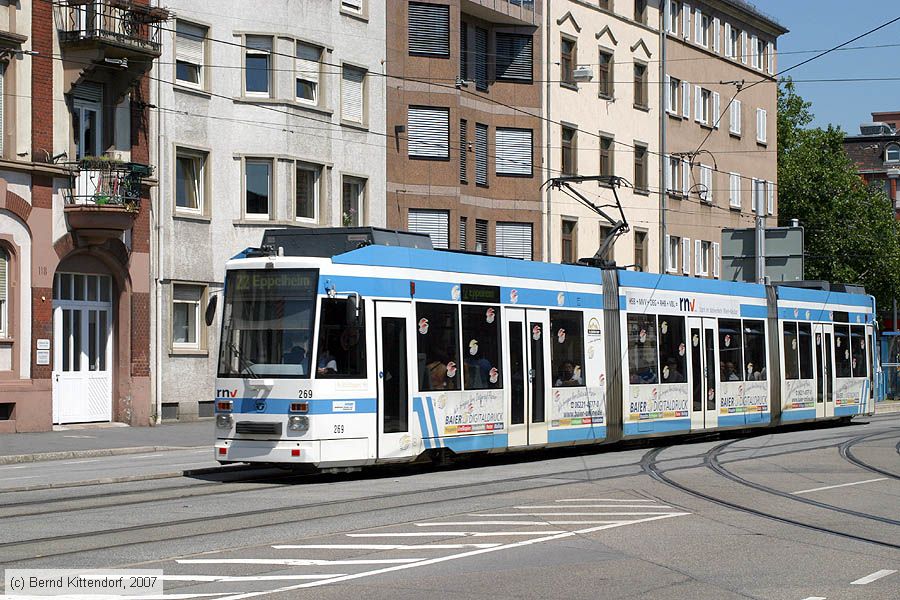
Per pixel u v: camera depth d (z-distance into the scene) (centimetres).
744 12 6681
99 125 3338
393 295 2014
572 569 1141
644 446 2792
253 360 1922
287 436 1878
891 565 1199
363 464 1944
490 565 1155
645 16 5791
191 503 1633
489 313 2231
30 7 3111
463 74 4738
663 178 5903
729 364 3020
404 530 1379
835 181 7669
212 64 3709
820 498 1777
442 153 4506
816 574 1139
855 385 3691
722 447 2728
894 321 8456
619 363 2597
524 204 4956
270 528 1391
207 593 1004
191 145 3625
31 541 1280
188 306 3644
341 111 4128
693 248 6203
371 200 4247
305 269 1916
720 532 1394
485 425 2197
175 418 3541
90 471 2141
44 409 3105
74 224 3200
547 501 1672
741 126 6750
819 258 7675
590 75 5138
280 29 3872
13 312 3055
